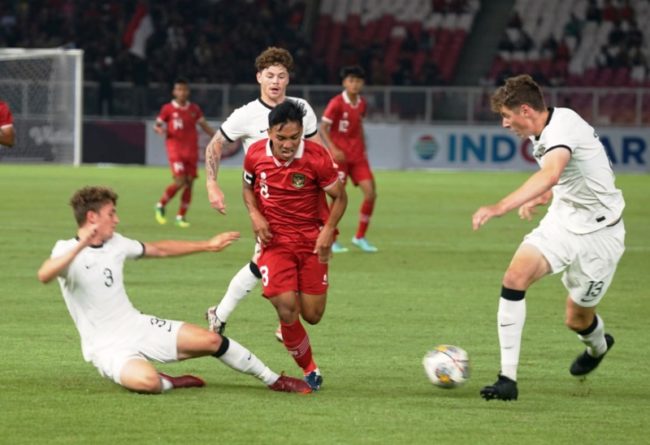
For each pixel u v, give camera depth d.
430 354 17.23
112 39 90.19
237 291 19.98
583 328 17.98
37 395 16.50
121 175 71.62
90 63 87.88
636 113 80.81
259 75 20.34
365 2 100.94
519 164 82.88
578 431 14.85
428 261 34.31
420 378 18.36
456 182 71.06
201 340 16.56
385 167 83.25
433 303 26.39
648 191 64.69
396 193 62.00
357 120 36.62
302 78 89.50
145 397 16.39
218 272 31.14
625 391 17.64
